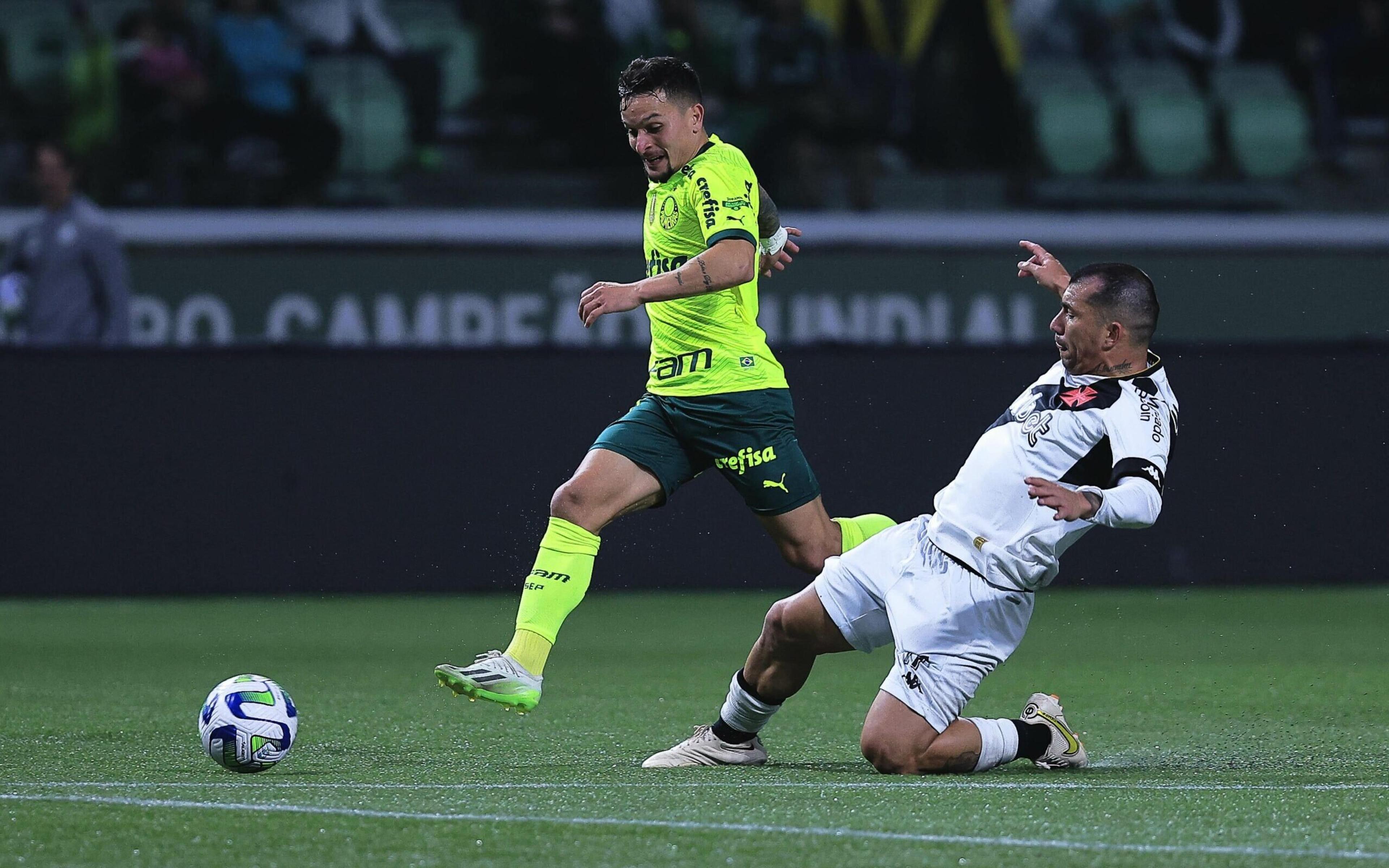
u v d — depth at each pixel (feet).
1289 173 198.08
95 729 64.90
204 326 159.94
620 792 48.06
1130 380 52.37
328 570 134.31
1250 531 139.33
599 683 83.56
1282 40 204.54
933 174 192.34
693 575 137.39
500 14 189.06
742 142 185.06
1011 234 177.58
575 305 163.32
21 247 138.51
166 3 178.40
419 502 135.03
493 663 57.06
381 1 187.83
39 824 42.42
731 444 64.44
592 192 185.16
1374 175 198.49
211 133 176.96
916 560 53.36
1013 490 52.54
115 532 131.85
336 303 160.86
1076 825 42.47
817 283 165.37
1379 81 203.51
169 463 132.77
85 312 137.90
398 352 134.92
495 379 135.74
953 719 52.80
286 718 52.90
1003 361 136.26
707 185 61.57
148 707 72.79
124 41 176.04
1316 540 139.64
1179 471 138.41
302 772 53.01
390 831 41.39
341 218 167.94
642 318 164.45
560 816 43.45
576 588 59.77
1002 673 89.35
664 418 64.34
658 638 108.17
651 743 62.08
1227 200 194.39
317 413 134.21
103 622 117.50
